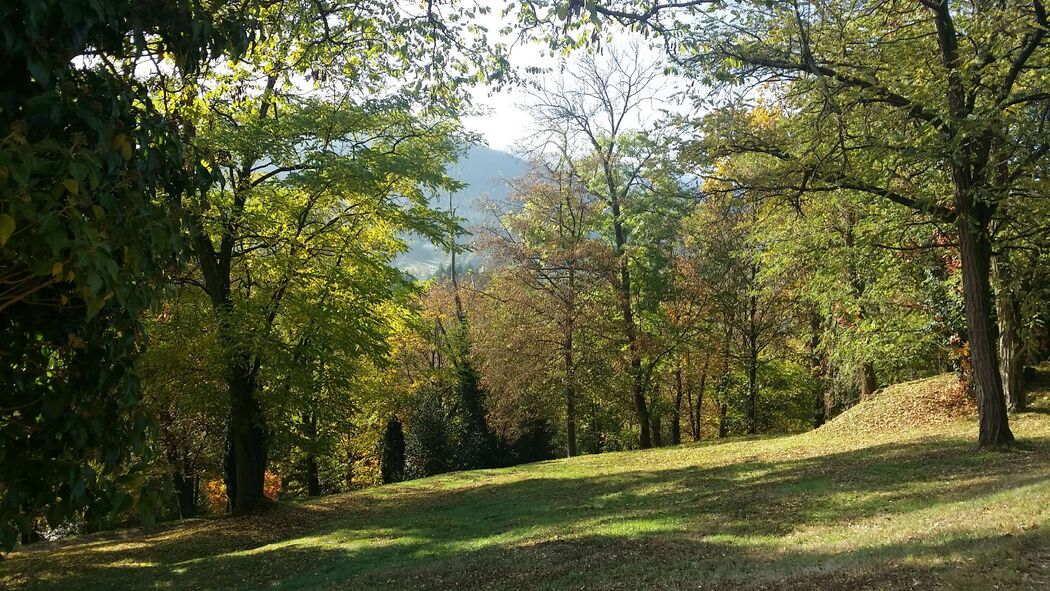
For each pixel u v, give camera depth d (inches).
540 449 1433.3
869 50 562.3
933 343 916.6
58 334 143.1
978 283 564.4
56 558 613.9
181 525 775.7
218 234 668.1
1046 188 512.7
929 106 507.8
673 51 354.6
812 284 956.6
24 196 111.0
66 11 131.5
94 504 146.9
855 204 776.9
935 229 745.0
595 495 680.4
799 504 459.2
